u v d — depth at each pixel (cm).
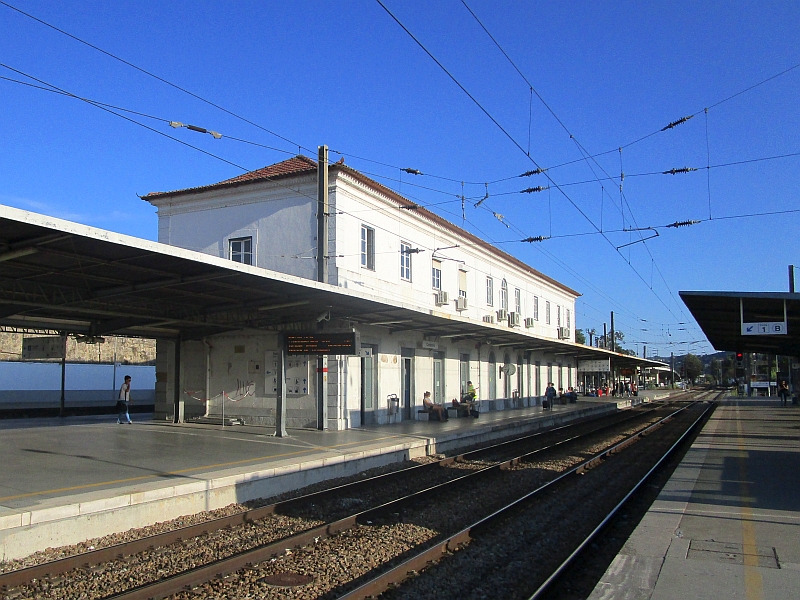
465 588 656
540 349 3800
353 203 2062
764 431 2233
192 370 2141
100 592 640
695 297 1445
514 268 3625
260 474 1122
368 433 1811
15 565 722
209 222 2223
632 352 10900
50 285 1255
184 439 1597
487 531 874
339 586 653
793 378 5912
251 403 2008
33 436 1642
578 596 643
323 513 983
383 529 873
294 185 2077
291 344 1691
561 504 1066
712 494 997
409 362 2389
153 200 2320
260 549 734
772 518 832
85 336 1711
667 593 556
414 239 2459
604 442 2081
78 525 823
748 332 1514
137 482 998
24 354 2606
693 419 3262
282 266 2067
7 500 851
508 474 1371
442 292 2630
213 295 1428
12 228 858
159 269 1130
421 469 1398
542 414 2945
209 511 1008
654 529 775
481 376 3069
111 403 3084
